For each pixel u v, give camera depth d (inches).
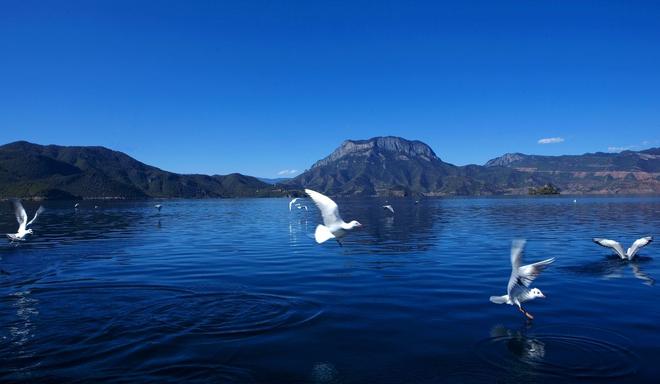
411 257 963.3
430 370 382.0
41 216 2805.1
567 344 434.3
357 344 438.6
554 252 1028.5
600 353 411.2
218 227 1908.2
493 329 477.1
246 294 631.8
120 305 580.7
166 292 648.4
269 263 900.0
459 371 379.9
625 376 365.4
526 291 488.1
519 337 452.8
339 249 1112.2
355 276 754.2
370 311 544.7
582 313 531.8
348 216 2615.7
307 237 1433.3
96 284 706.8
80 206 4877.0
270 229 1787.6
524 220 2155.5
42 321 517.0
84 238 1434.5
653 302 581.3
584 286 677.9
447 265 855.1
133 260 955.3
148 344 442.0
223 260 946.1
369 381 364.2
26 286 696.4
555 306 562.3
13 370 387.2
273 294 631.2
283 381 365.1
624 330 470.3
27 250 1127.0
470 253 1013.8
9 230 1769.2
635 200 5600.4
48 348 434.0
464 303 577.0
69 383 362.3
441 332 469.7
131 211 3622.0
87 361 403.5
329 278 739.4
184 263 909.2
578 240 1268.5
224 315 533.0
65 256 1020.5
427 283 695.1
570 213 2768.2
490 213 2864.2
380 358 406.3
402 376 371.6
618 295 619.8
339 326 490.0
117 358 409.1
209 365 392.8
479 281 705.6
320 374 375.9
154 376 373.7
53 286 694.5
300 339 452.8
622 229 1619.1
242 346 434.9
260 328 485.7
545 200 6176.2
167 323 505.4
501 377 367.9
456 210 3376.0
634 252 908.6
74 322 512.1
